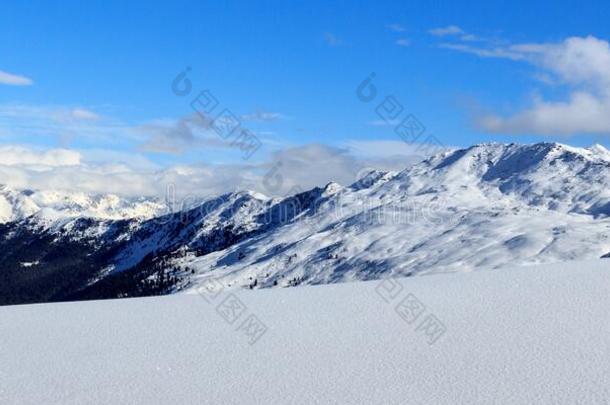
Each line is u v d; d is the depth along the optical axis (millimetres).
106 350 12969
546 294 16016
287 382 10125
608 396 8680
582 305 14562
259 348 12562
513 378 9695
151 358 12125
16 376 11219
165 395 9758
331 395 9359
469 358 10969
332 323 14539
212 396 9586
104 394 9961
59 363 12023
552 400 8641
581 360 10430
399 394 9266
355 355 11617
